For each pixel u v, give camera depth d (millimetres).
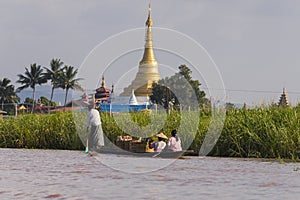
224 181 16984
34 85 158750
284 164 23344
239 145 28094
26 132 37406
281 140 26562
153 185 15977
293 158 25469
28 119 39312
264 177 18188
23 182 16719
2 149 35438
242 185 16016
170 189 15117
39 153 30641
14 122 39531
